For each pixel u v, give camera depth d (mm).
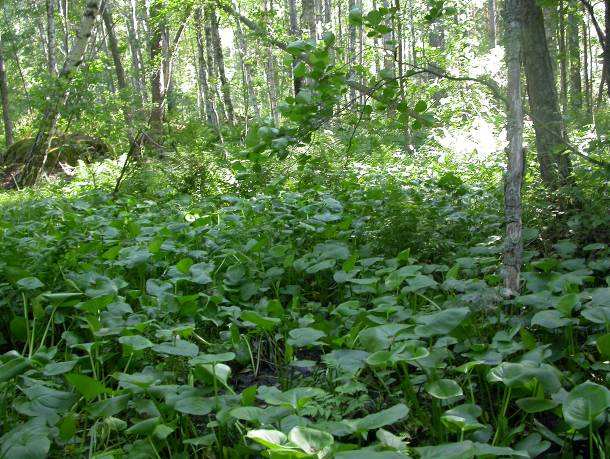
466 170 9125
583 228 5055
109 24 18969
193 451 2945
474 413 2656
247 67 22984
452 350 3582
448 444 2301
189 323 3977
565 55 10469
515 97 4023
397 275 3844
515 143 3992
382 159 10477
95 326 3506
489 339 3611
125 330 3436
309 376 3732
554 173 5992
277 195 7305
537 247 5254
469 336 3500
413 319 3510
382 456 2072
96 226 6152
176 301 3949
